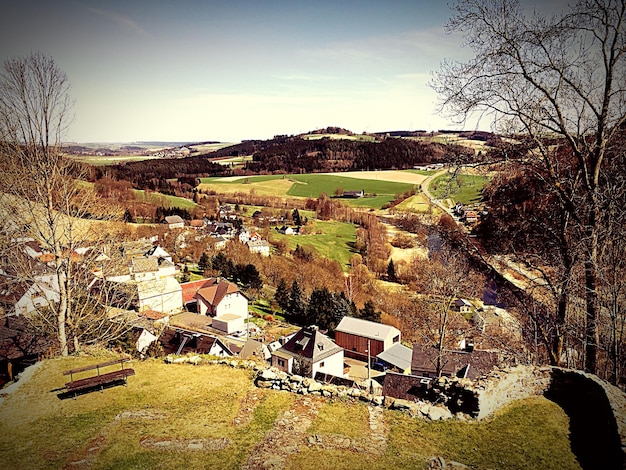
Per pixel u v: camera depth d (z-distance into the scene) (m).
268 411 12.65
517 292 15.77
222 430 11.66
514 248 15.09
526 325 16.62
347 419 12.16
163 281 59.28
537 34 11.51
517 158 12.88
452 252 23.22
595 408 11.33
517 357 15.30
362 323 48.59
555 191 12.33
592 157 11.92
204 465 10.15
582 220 12.12
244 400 13.36
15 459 10.39
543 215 13.98
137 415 12.46
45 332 23.36
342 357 38.09
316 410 12.68
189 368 15.98
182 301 62.34
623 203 12.18
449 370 31.02
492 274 17.08
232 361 16.28
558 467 9.69
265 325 56.25
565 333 13.59
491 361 31.02
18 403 13.22
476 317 30.75
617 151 11.98
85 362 16.44
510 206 15.26
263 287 71.38
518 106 12.21
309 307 55.62
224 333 51.84
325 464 10.13
